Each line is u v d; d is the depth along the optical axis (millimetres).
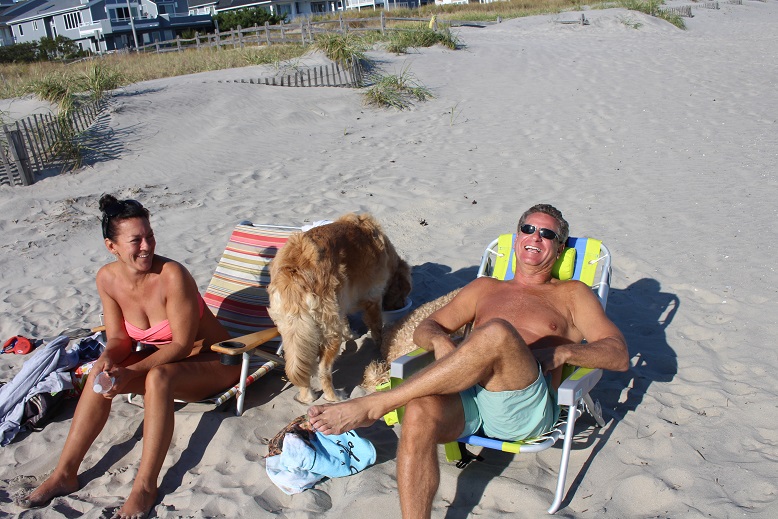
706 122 11078
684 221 6812
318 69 16438
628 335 4801
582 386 3133
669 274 5652
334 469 3436
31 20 70750
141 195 9383
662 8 33594
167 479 3633
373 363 4453
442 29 22750
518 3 44312
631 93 13750
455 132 11859
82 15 65938
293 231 5320
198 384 3879
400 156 10547
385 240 4910
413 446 2879
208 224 8062
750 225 6469
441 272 6281
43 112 13156
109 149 11500
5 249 7754
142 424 4164
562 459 3129
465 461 3535
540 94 14242
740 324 4688
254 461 3654
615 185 8266
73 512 3436
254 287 5148
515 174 9148
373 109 13969
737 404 3789
